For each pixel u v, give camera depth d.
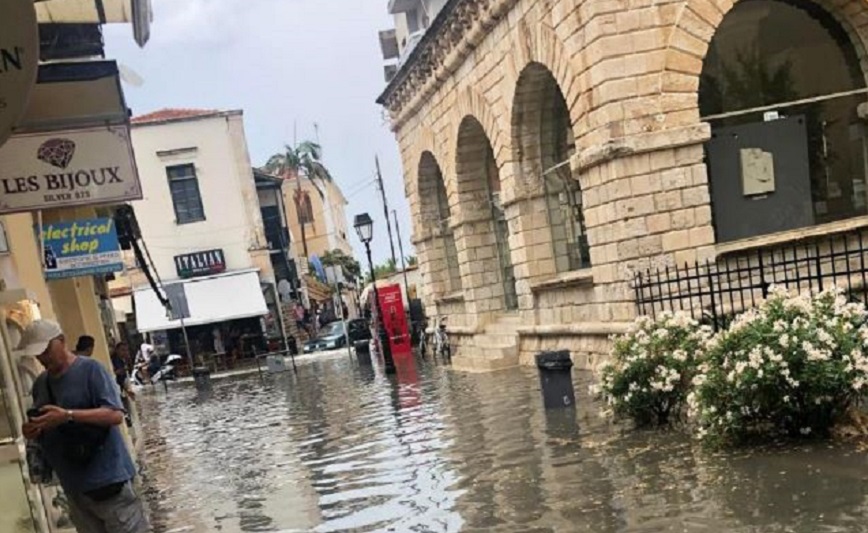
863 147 14.77
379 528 7.18
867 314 7.64
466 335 23.64
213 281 39.62
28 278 9.55
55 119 6.32
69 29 6.92
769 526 5.35
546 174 17.81
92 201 6.71
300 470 10.72
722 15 13.06
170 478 11.79
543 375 11.45
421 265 28.48
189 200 40.28
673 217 12.98
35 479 5.70
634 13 12.92
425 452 10.27
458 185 22.33
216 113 40.44
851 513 5.31
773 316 7.36
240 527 8.16
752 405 7.17
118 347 18.36
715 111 14.50
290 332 43.50
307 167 61.19
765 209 14.09
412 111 25.16
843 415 7.11
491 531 6.45
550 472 7.92
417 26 31.62
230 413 19.94
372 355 32.25
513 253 18.86
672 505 6.14
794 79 14.71
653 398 8.95
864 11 14.05
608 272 13.69
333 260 58.31
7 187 6.57
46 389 5.71
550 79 16.77
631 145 12.85
